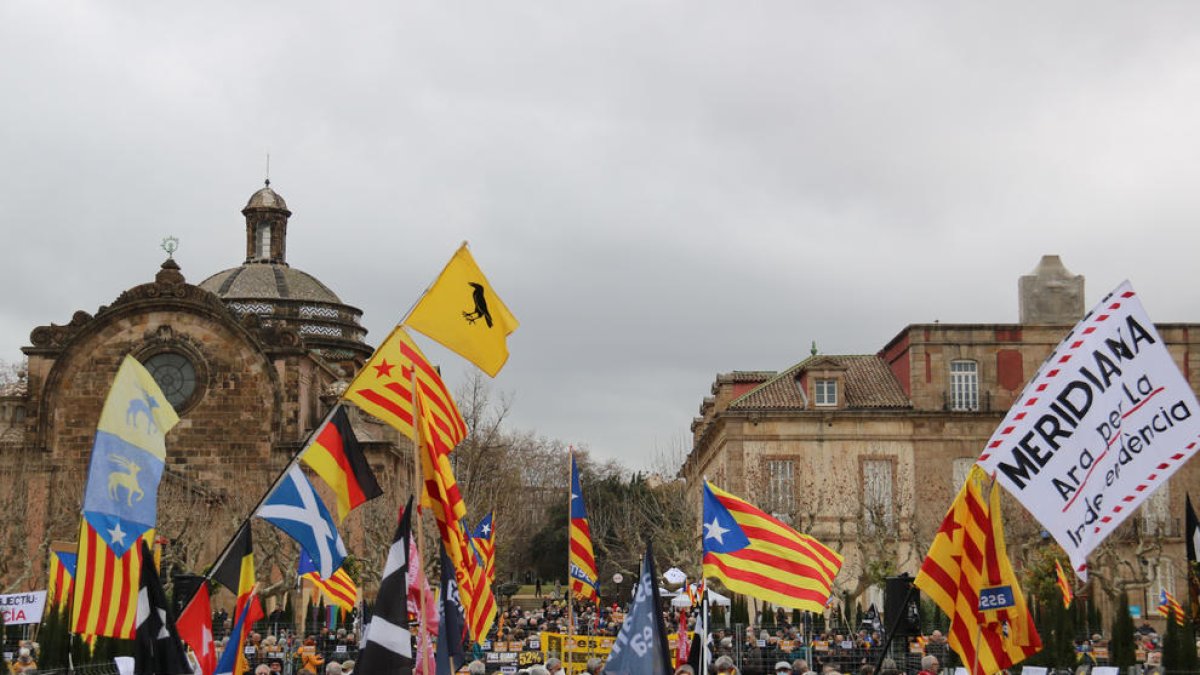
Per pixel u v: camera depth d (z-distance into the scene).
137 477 20.73
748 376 98.06
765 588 26.44
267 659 44.03
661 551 110.69
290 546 71.31
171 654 20.69
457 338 24.30
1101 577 68.88
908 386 88.94
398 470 99.31
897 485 87.00
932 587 19.55
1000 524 19.22
